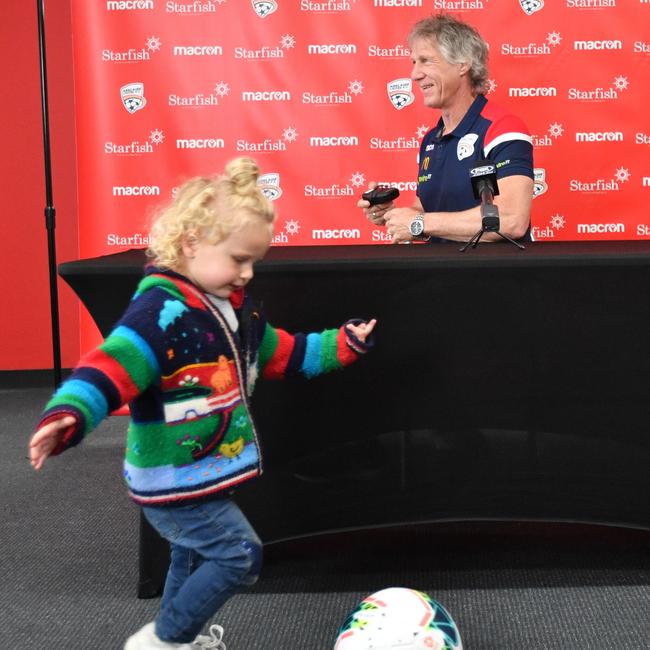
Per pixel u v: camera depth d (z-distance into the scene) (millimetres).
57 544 2590
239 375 1636
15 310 4707
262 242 1576
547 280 1969
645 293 1971
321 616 2088
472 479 2164
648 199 4004
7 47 4531
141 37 3953
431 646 1623
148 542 2203
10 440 3781
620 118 3957
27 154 4605
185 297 1567
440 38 2770
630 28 3902
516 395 2100
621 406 2090
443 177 2865
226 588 1629
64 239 4668
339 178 4043
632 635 1956
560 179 3994
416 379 2092
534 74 3932
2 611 2145
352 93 3990
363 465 2164
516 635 1968
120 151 4008
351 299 2004
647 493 2146
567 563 2365
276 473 2158
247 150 4023
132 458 1619
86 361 1480
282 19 3951
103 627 2057
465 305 2008
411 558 2422
